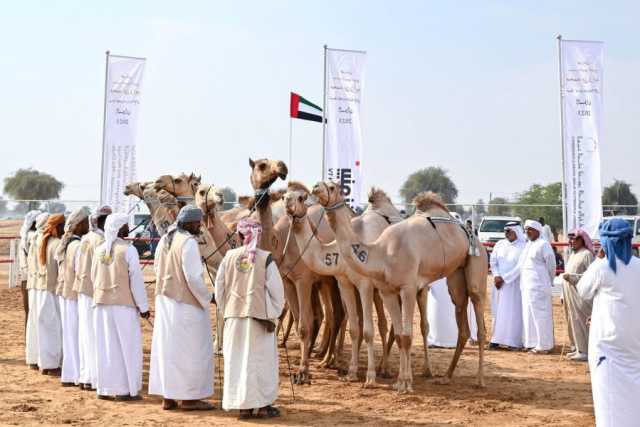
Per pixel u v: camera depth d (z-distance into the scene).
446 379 11.03
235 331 8.34
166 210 12.71
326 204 9.76
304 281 10.81
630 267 6.86
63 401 9.32
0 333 15.40
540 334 14.02
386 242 10.02
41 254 11.14
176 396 8.67
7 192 71.25
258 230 8.41
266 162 10.27
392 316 10.23
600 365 6.92
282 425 8.17
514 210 31.86
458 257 10.59
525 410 9.21
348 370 11.23
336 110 18.66
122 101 19.84
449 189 72.19
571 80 18.45
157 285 8.91
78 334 10.30
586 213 18.34
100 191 19.77
